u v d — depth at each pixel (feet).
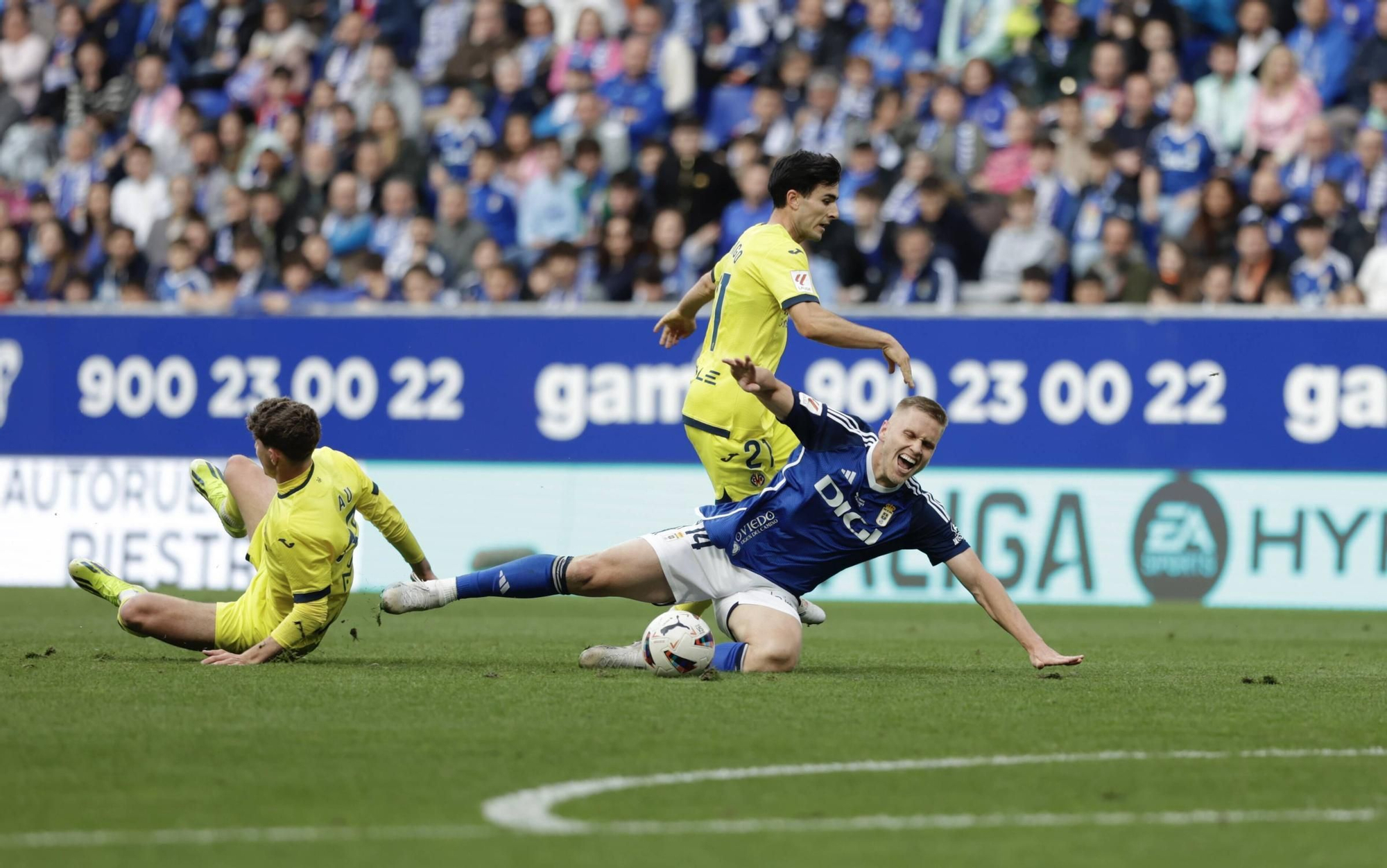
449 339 124.06
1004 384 118.21
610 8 183.52
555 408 122.52
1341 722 55.47
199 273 164.96
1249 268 138.41
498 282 150.71
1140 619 109.81
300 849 35.58
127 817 38.60
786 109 162.50
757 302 73.51
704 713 54.95
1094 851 36.01
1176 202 147.95
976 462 118.52
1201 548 116.37
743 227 147.95
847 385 119.55
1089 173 147.54
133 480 128.16
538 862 34.47
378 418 125.08
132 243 168.25
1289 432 115.34
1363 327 114.32
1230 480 115.96
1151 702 60.23
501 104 174.29
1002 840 37.04
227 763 45.39
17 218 187.21
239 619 70.64
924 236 140.46
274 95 180.34
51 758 45.98
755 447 74.28
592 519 121.60
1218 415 116.16
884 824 38.55
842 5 171.12
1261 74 155.33
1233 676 71.46
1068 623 106.83
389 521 71.51
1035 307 117.80
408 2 183.52
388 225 161.68
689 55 171.73
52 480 129.80
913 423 65.21
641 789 42.14
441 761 45.68
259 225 165.58
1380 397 114.01
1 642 83.76
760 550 68.59
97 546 128.67
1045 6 164.66
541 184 159.33
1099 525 117.29
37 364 130.00
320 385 125.90
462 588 69.00
